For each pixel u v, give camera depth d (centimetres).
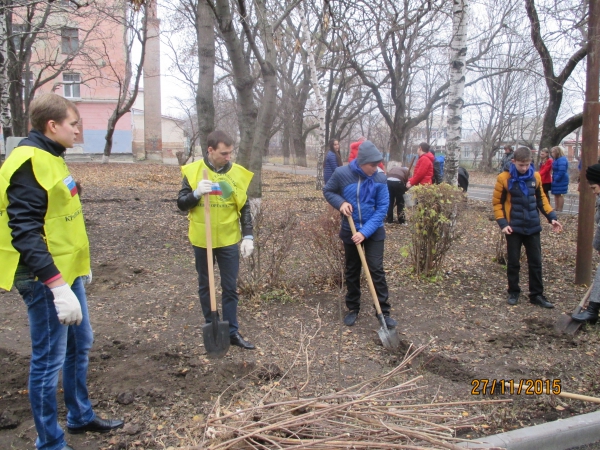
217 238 412
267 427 252
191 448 245
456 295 579
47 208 254
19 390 353
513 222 543
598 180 492
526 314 521
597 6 566
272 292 555
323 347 437
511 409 343
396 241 848
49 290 256
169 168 2630
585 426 317
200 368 388
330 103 2783
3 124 1058
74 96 3391
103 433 306
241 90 706
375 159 461
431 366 406
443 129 4984
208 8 836
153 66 3519
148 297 557
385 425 257
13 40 1761
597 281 477
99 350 417
